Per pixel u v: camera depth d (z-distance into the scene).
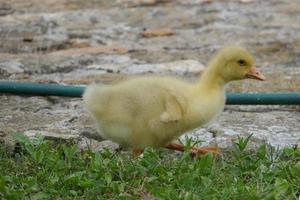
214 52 14.17
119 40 15.01
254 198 7.80
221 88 9.23
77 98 11.50
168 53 14.14
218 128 10.38
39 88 10.91
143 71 13.06
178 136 9.12
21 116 10.80
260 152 8.94
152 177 8.28
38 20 16.19
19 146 9.41
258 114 11.01
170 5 17.53
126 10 17.12
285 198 7.97
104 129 9.20
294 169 8.45
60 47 14.57
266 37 15.03
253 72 9.23
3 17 16.44
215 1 17.78
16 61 13.38
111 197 8.12
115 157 8.83
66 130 10.25
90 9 17.19
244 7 17.27
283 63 13.52
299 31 15.39
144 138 9.06
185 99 8.93
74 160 8.89
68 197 8.10
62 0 18.00
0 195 8.05
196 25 15.97
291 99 10.59
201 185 8.19
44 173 8.53
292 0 17.92
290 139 9.99
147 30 15.64
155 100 8.91
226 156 9.20
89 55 13.95
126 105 8.97
